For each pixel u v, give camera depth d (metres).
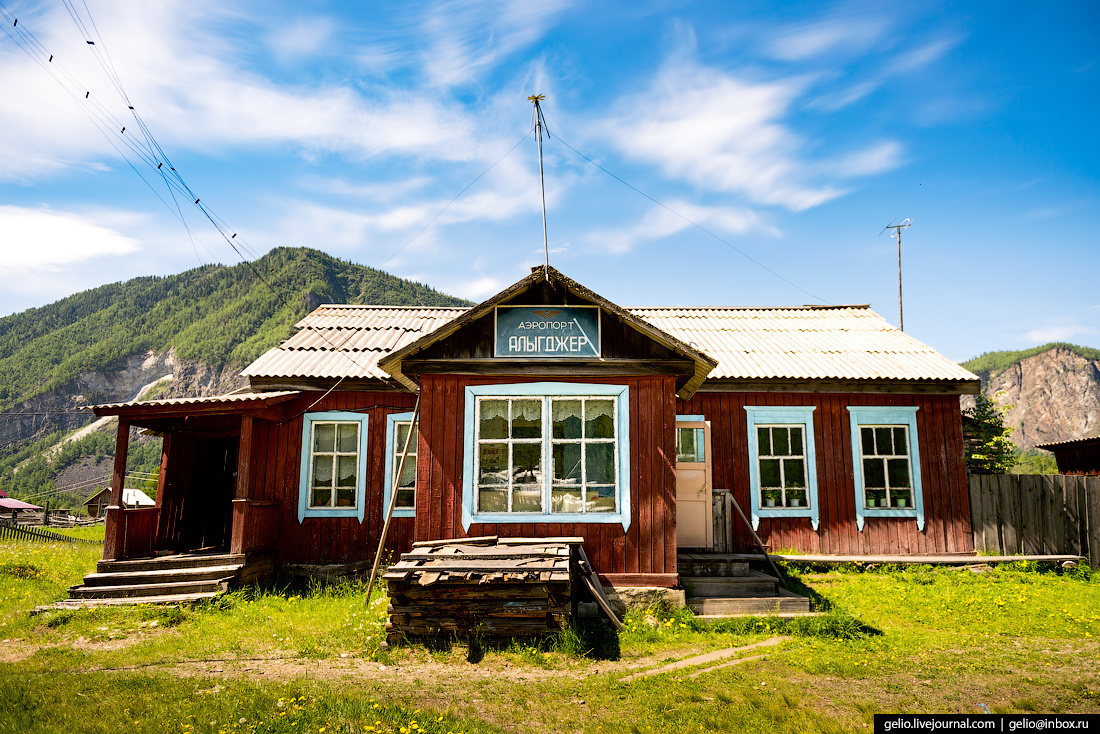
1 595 10.79
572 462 9.74
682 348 9.59
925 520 13.43
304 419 13.17
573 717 5.83
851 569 12.65
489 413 9.88
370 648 7.82
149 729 5.41
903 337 16.08
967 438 20.98
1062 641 8.39
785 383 13.60
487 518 9.52
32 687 6.36
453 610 8.02
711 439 13.57
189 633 8.70
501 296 9.87
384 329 16.20
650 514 9.52
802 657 7.54
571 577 8.92
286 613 9.78
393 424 13.28
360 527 12.84
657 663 7.43
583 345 9.93
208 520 13.86
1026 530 13.34
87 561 14.58
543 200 10.03
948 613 9.79
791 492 13.54
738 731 5.55
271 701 6.05
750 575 10.55
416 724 5.52
